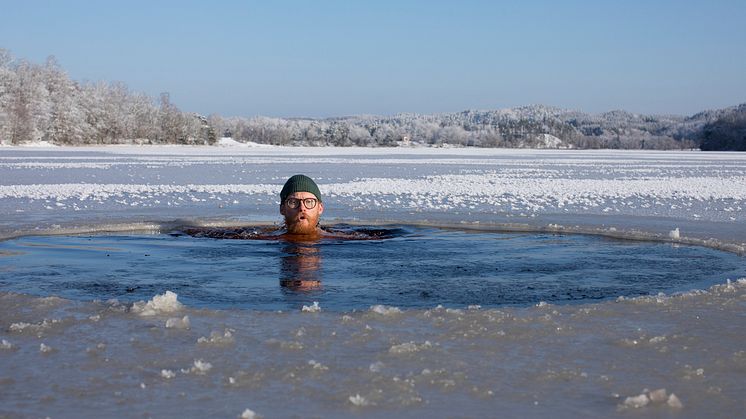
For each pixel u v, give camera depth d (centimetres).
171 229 1184
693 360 459
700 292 652
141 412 370
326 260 873
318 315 571
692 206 1658
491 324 543
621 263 857
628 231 1144
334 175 2997
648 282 736
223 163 4300
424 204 1678
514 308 599
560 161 5412
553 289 699
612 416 367
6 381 415
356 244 1020
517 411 374
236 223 1258
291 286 708
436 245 1013
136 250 951
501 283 729
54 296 644
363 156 6450
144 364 447
